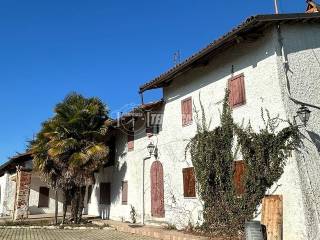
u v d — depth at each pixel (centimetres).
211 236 1372
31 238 1592
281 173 1191
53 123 2152
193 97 1653
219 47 1379
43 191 2970
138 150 2123
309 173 1159
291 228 1134
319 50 1326
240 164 1348
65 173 2084
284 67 1232
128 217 2159
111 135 2414
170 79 1759
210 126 1525
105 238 1578
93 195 2728
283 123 1190
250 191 1277
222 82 1480
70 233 1775
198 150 1545
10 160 2764
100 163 2138
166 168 1811
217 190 1432
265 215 1195
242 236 1281
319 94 1270
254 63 1325
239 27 1223
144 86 1875
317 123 1234
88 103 2230
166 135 1836
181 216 1653
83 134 2142
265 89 1267
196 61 1497
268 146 1234
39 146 2172
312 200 1133
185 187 1644
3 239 1559
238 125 1373
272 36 1252
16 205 2403
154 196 1916
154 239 1502
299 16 1245
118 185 2336
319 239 1102
